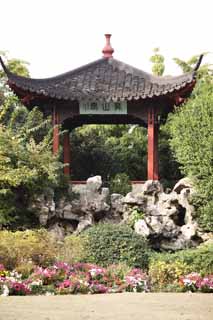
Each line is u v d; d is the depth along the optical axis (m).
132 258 19.94
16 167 23.36
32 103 27.77
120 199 25.77
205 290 17.53
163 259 19.62
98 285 17.12
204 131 23.61
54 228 24.47
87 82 27.97
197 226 24.59
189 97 30.61
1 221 22.42
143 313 13.17
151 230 24.48
